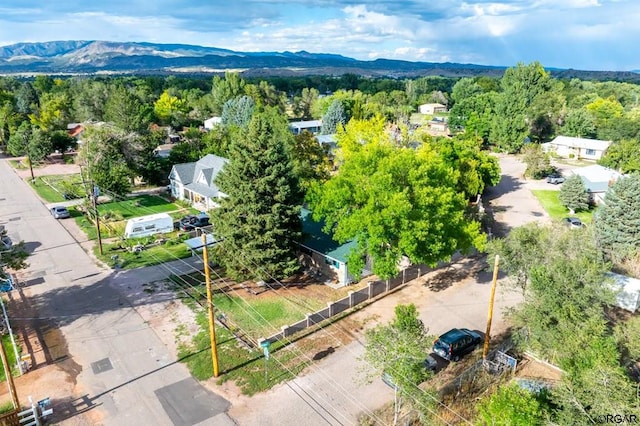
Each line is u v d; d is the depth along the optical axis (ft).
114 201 175.42
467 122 322.14
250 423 64.59
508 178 229.45
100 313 93.71
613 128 288.51
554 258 78.48
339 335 87.35
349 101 360.07
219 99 395.96
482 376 74.02
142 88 442.91
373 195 93.50
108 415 65.72
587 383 51.75
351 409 67.56
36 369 75.66
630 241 122.52
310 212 129.18
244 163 102.78
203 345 82.79
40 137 236.63
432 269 118.42
